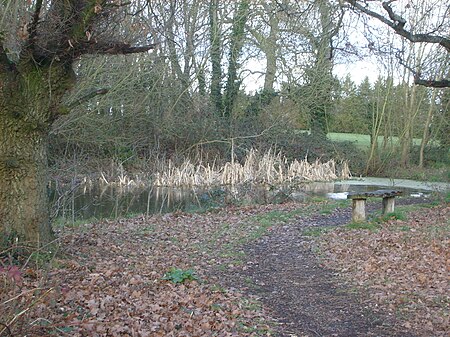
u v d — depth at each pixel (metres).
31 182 6.90
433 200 16.81
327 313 6.22
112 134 21.45
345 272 7.96
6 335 3.81
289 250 9.83
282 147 25.91
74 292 5.71
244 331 5.41
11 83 6.54
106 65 17.70
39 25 6.45
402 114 28.45
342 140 29.59
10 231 6.72
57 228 11.26
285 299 6.79
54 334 4.30
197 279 7.14
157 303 5.86
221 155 24.08
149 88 22.19
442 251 8.60
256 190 18.62
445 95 27.55
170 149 23.64
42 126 6.90
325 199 18.23
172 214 14.65
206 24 22.98
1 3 7.96
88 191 19.23
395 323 5.79
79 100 7.27
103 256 8.10
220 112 26.12
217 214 14.84
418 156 28.92
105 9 6.56
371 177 27.36
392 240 9.66
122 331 4.84
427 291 6.70
